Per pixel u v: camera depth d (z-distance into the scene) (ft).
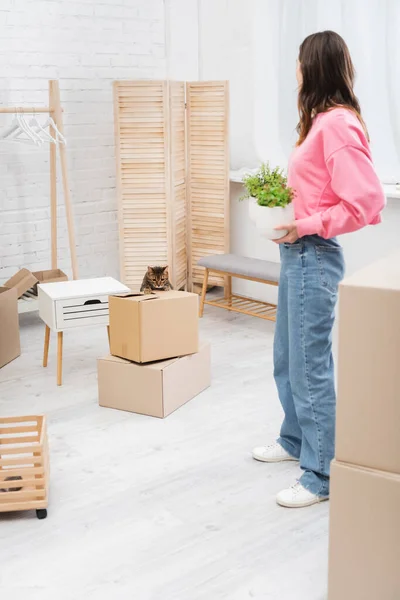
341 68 7.14
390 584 5.26
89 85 15.35
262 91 15.24
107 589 6.56
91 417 10.22
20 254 14.97
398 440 5.03
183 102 15.57
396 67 12.53
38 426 8.26
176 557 7.02
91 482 8.46
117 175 15.23
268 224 7.24
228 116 15.06
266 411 10.35
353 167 6.86
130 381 10.22
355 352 5.07
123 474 8.63
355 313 5.01
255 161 15.93
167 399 10.14
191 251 16.40
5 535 7.44
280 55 14.82
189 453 9.13
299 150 7.32
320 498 7.94
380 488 5.14
